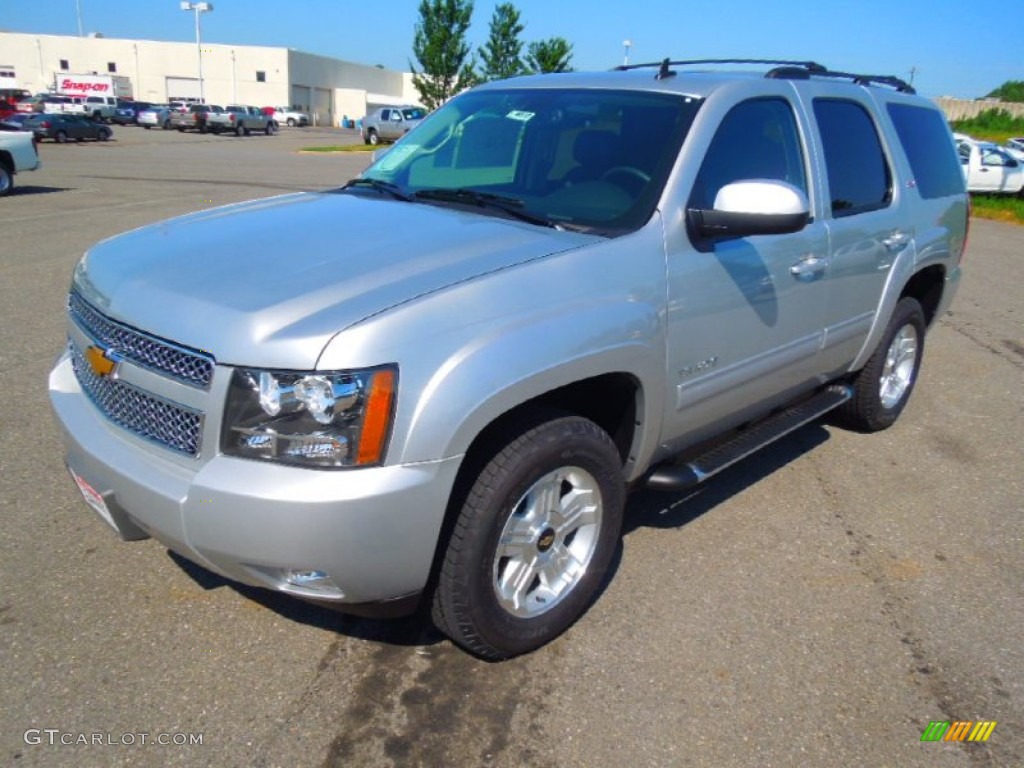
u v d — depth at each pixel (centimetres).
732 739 261
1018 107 5131
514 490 267
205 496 235
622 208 316
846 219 408
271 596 324
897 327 492
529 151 363
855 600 340
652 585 343
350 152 3375
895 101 476
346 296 248
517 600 284
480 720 264
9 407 493
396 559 244
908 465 479
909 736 267
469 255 276
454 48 3459
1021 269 1209
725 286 331
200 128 4916
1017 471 476
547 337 262
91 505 288
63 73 7919
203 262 279
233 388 236
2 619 302
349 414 232
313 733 256
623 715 269
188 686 274
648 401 307
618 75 388
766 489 439
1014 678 297
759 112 363
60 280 819
